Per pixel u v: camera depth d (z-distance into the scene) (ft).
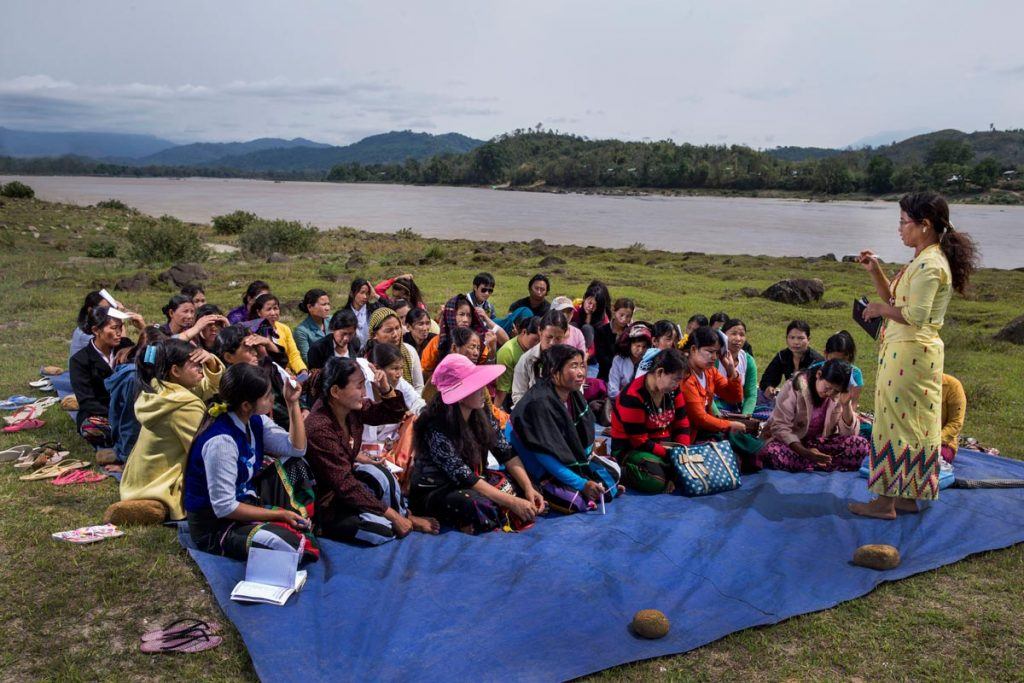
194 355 17.24
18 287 59.52
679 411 20.75
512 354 24.45
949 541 16.75
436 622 13.10
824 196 419.54
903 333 16.92
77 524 17.25
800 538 16.78
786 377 26.00
